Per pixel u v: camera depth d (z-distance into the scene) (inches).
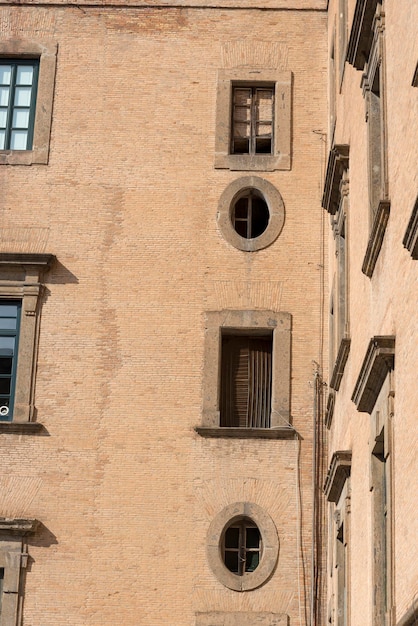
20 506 1136.2
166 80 1255.5
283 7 1272.1
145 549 1120.8
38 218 1218.0
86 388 1168.2
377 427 795.4
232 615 1100.5
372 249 823.7
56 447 1151.6
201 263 1200.2
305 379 1169.4
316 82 1251.8
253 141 1247.5
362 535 868.0
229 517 1128.8
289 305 1188.5
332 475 994.7
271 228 1206.9
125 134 1240.2
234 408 1178.6
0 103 1259.8
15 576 1114.7
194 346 1177.4
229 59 1259.8
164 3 1278.3
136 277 1197.7
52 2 1278.3
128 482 1139.9
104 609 1104.8
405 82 732.7
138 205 1218.6
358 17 874.8
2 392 1177.4
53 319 1186.6
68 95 1253.7
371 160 871.7
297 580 1112.8
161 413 1159.6
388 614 727.7
